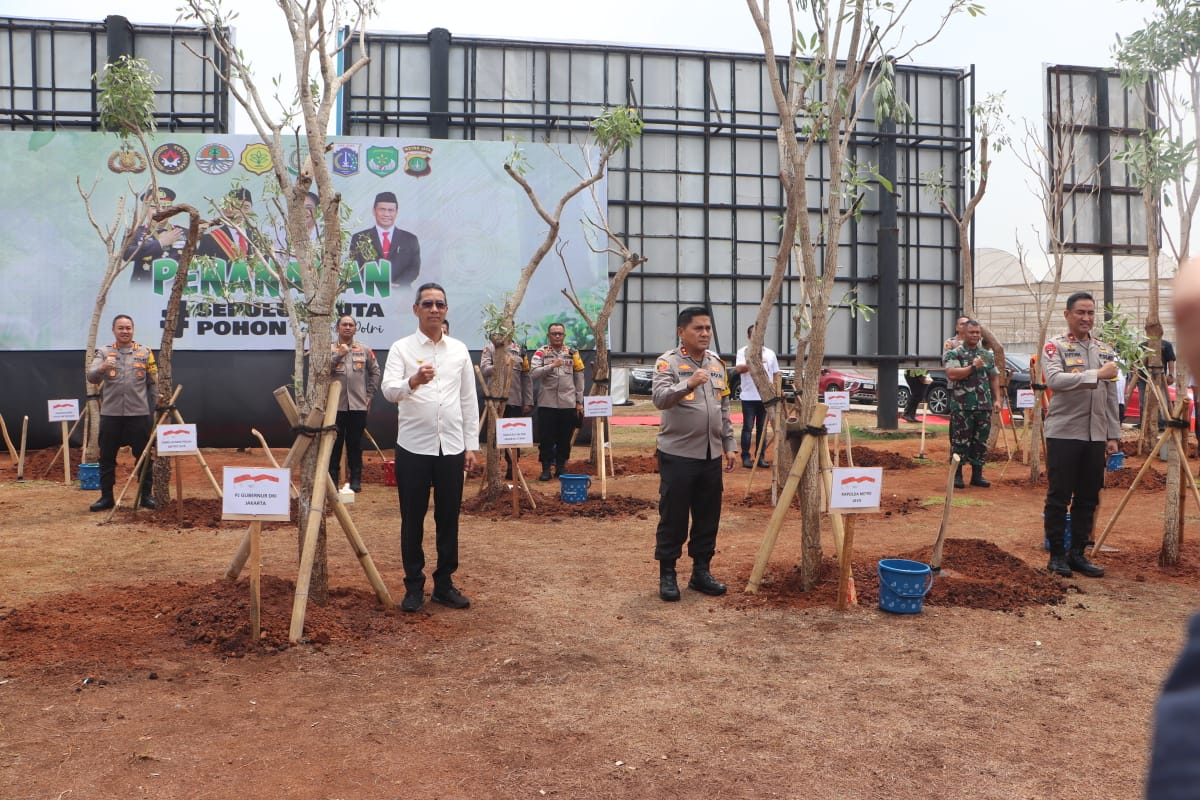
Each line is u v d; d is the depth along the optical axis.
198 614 5.24
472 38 15.70
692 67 16.39
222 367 14.37
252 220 12.08
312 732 3.89
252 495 4.87
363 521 8.99
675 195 16.34
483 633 5.32
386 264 14.65
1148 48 7.02
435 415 5.68
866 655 4.94
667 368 6.07
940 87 17.11
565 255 15.15
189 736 3.83
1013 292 26.56
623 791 3.39
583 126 15.98
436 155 14.77
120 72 9.73
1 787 3.34
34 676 4.45
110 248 12.20
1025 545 7.85
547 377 11.95
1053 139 13.94
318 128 5.39
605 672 4.68
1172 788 0.86
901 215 17.12
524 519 9.03
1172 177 7.04
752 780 3.49
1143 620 5.60
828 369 24.12
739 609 5.84
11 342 14.06
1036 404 11.29
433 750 3.73
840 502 5.73
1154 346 8.94
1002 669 4.73
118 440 9.36
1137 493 10.76
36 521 8.81
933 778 3.51
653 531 8.48
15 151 14.02
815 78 6.26
